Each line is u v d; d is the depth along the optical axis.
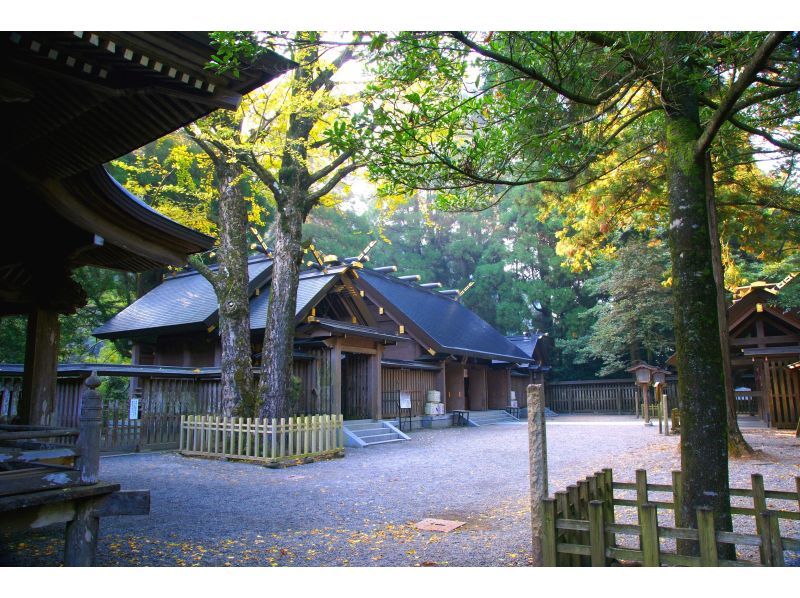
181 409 14.19
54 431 3.90
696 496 3.98
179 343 18.44
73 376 13.07
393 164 4.74
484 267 39.22
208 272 13.07
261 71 4.60
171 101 4.83
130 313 19.62
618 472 9.54
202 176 21.52
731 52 4.86
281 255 12.91
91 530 4.03
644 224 15.87
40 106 4.69
